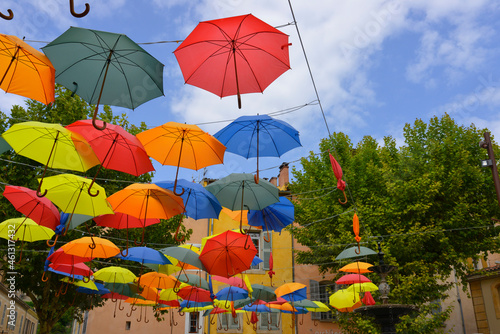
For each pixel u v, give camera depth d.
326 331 23.70
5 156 14.62
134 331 22.28
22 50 4.96
